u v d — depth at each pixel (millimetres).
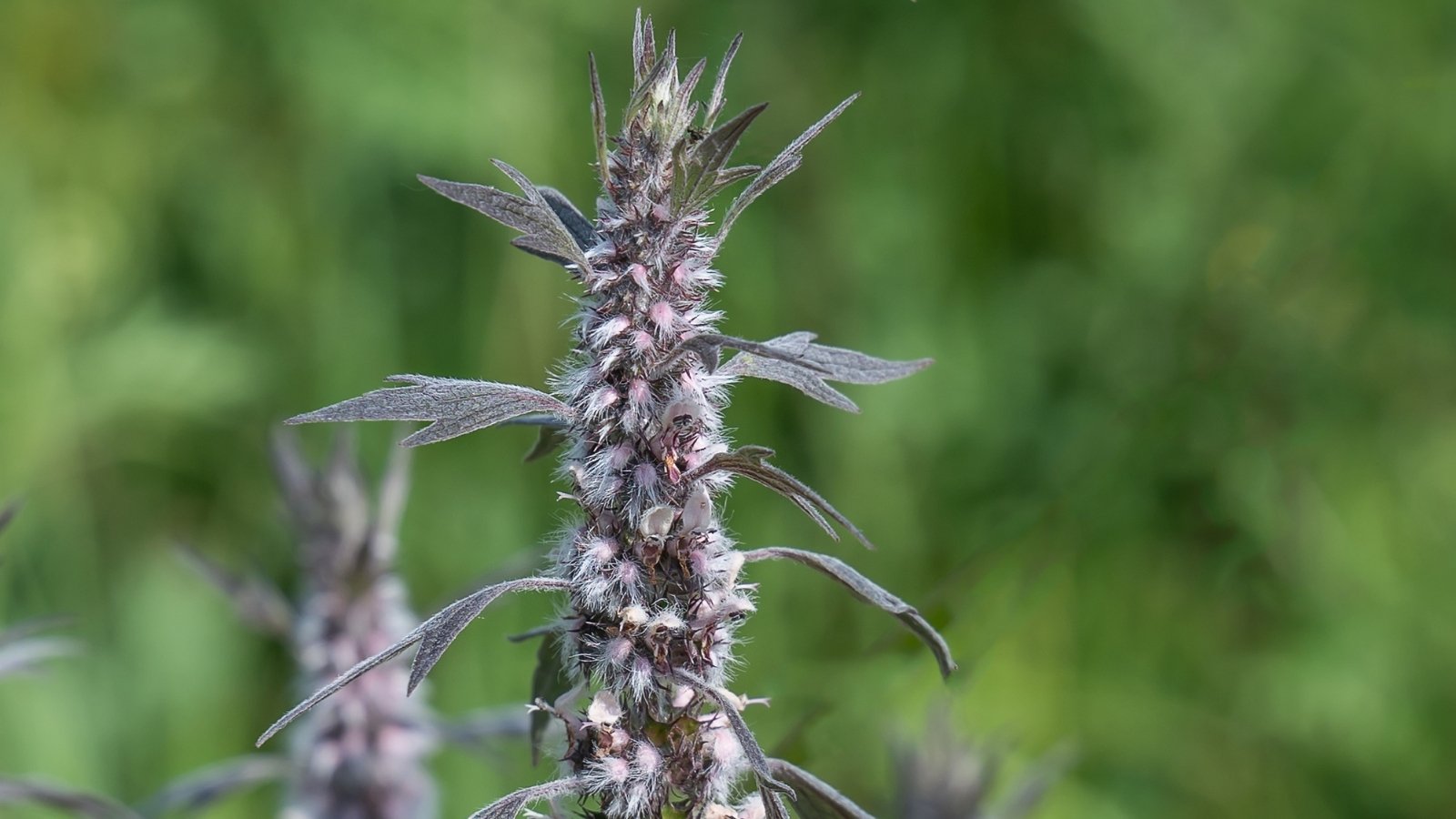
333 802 5047
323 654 5016
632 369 2514
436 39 8484
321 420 2318
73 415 8078
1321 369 8594
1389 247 8922
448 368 8523
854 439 8562
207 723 7770
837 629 8117
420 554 7965
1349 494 8781
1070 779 8102
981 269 9039
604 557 2529
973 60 9016
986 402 8773
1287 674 8562
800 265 8914
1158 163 9039
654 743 2594
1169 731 8391
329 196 8523
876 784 5410
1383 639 8719
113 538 8125
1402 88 9062
